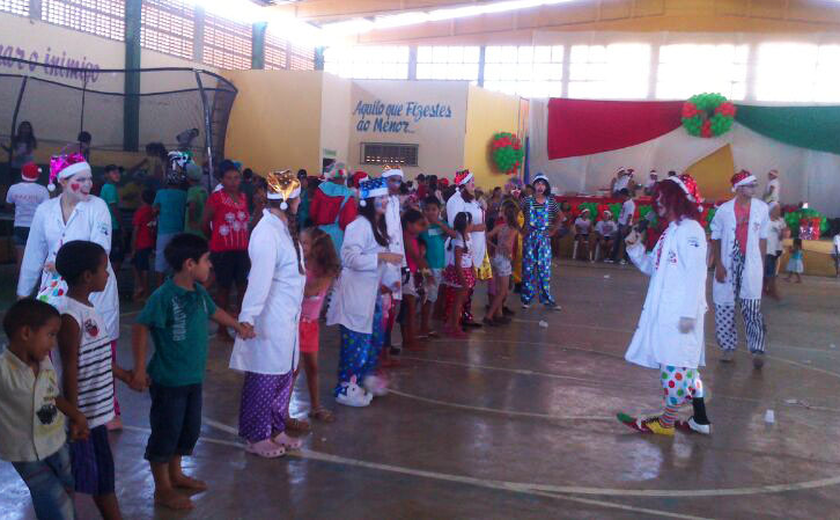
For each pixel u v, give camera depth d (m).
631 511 4.70
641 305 13.74
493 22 30.34
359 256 6.34
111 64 17.61
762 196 26.17
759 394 7.77
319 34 28.77
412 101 22.12
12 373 3.39
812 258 21.77
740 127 26.67
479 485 5.00
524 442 5.90
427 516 4.50
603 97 29.70
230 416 6.19
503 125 25.39
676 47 29.02
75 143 13.93
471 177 10.26
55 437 3.54
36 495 3.53
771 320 12.95
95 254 3.90
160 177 12.56
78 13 16.55
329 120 21.25
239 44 23.33
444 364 8.35
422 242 9.34
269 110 21.02
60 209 5.30
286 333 5.17
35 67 15.46
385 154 22.41
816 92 28.08
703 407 6.28
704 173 26.94
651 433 6.28
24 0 15.20
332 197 9.53
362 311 6.52
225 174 8.91
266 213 5.07
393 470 5.19
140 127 13.90
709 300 15.26
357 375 6.72
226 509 4.47
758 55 28.44
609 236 22.42
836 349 10.43
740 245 8.88
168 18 19.58
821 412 7.18
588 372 8.34
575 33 29.73
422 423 6.24
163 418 4.36
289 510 4.50
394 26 30.89
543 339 10.07
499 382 7.70
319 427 6.01
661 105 27.02
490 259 11.59
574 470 5.36
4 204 13.27
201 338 4.42
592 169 27.70
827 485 5.29
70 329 3.79
